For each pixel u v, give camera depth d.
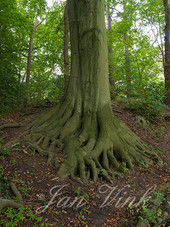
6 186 3.86
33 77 11.37
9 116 8.59
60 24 13.59
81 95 7.04
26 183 4.24
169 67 13.94
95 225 3.54
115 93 13.26
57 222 3.40
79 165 5.27
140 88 10.22
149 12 15.97
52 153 5.61
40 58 19.56
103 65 7.12
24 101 11.31
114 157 6.09
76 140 6.06
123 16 14.54
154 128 9.99
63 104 7.21
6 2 12.81
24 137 6.13
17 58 14.40
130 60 12.07
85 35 6.89
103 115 6.80
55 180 4.64
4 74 11.58
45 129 6.58
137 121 9.80
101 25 7.09
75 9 7.18
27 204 3.62
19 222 3.14
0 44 13.46
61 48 15.21
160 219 3.70
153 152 7.17
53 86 13.74
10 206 3.28
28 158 5.23
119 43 14.90
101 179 5.21
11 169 4.52
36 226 3.17
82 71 7.04
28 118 7.77
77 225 3.46
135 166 6.29
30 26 15.27
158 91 10.42
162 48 17.11
